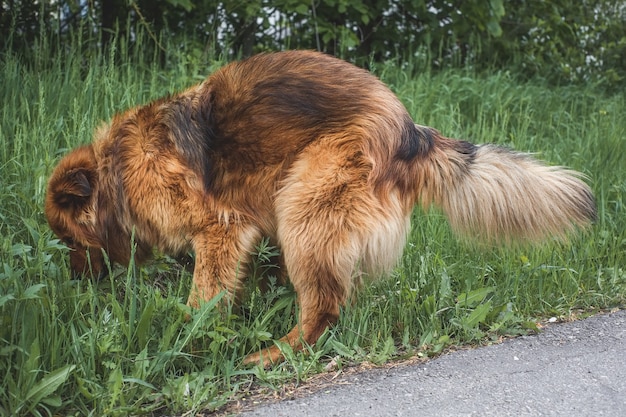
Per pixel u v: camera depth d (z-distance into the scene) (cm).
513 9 921
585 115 815
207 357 380
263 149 410
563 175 423
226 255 417
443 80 775
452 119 663
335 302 407
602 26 993
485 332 430
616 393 350
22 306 350
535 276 494
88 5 707
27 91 611
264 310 440
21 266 422
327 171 397
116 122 446
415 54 815
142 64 689
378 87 415
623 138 703
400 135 407
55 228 446
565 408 335
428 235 521
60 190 436
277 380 372
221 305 419
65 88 619
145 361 356
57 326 362
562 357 394
